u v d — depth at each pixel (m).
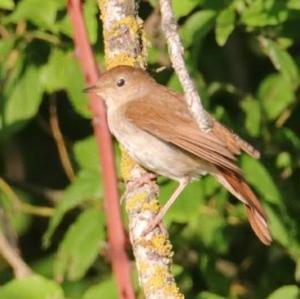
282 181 12.40
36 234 14.91
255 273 14.18
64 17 11.09
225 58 14.27
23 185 13.90
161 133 10.27
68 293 12.61
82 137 13.75
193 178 10.60
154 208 9.35
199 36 10.95
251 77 14.53
